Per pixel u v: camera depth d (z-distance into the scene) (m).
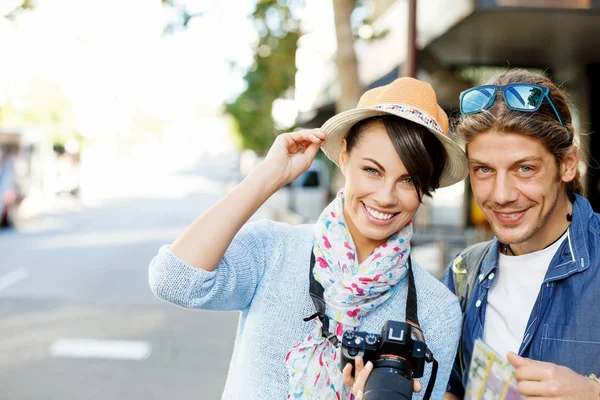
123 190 34.53
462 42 6.75
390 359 1.38
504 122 1.49
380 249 1.57
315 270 1.59
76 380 4.80
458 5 5.52
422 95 1.57
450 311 1.67
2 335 6.07
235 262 1.57
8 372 4.96
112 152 53.56
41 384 4.70
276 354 1.59
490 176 1.57
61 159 25.38
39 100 28.42
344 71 5.78
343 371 1.43
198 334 6.20
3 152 16.22
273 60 8.62
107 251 11.99
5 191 15.70
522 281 1.68
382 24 7.63
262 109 11.88
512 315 1.68
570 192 1.69
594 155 7.87
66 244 13.06
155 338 6.01
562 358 1.56
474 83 6.92
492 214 1.59
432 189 1.63
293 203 15.01
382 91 1.61
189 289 1.44
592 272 1.56
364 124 1.57
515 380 1.34
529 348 1.61
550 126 1.49
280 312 1.61
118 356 5.42
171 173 60.56
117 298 7.78
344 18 5.76
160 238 14.31
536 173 1.52
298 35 8.11
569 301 1.58
